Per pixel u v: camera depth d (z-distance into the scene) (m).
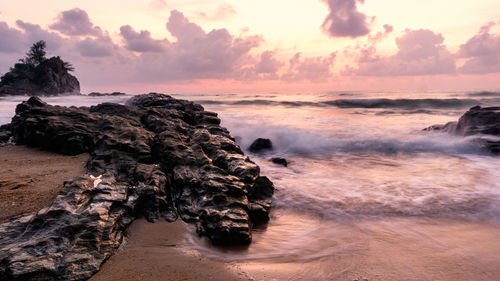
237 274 4.45
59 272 4.09
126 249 5.00
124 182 6.74
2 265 3.98
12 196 6.12
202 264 4.71
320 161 13.17
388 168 11.70
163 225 5.99
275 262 4.91
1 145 10.95
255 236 6.07
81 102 41.84
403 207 7.52
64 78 90.94
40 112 11.34
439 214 7.07
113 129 9.66
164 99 16.09
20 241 4.47
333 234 6.12
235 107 36.56
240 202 6.58
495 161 12.44
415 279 4.45
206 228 5.81
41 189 6.53
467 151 14.28
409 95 57.31
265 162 12.80
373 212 7.24
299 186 9.32
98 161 7.61
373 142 16.41
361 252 5.29
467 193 8.46
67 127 10.15
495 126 15.07
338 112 31.12
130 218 5.89
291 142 16.89
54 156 9.38
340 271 4.62
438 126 18.47
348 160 13.35
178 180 7.39
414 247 5.49
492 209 7.30
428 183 9.50
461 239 5.83
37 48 90.19
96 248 4.64
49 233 4.65
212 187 6.85
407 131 19.20
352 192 8.72
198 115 14.20
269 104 40.50
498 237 5.91
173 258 4.84
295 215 7.21
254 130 19.23
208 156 9.06
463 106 35.97
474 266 4.84
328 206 7.68
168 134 9.49
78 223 4.93
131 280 4.15
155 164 7.95
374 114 29.36
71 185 5.98
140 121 11.58
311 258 5.06
